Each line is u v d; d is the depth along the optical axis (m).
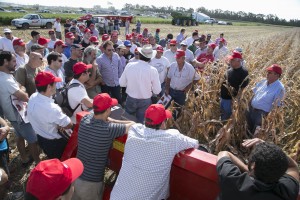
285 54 15.48
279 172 1.81
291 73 9.98
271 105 4.91
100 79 5.90
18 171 4.55
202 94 5.71
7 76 3.97
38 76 3.36
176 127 5.29
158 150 2.51
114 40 10.12
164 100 5.38
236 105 5.04
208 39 14.12
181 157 2.61
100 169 2.97
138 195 2.51
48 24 30.23
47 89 3.39
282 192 1.85
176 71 6.33
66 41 8.70
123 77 5.11
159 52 7.02
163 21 55.69
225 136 4.32
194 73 6.28
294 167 2.16
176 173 2.75
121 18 37.31
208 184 2.56
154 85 5.08
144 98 5.09
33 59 4.60
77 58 6.21
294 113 6.28
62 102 3.89
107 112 2.92
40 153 5.09
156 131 2.62
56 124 3.51
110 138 2.89
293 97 6.34
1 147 3.59
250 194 1.87
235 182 1.96
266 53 13.31
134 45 10.45
